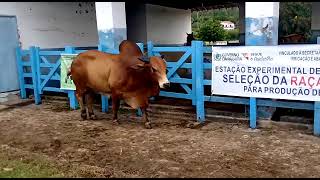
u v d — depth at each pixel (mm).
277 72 5426
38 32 9641
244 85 5758
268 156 4586
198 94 6230
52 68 8133
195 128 5953
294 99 5367
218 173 4125
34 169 4312
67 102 8461
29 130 6293
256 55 5559
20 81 8977
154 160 4617
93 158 4797
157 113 6965
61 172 4199
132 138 5574
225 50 5828
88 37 11289
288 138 5219
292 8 20547
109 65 6141
